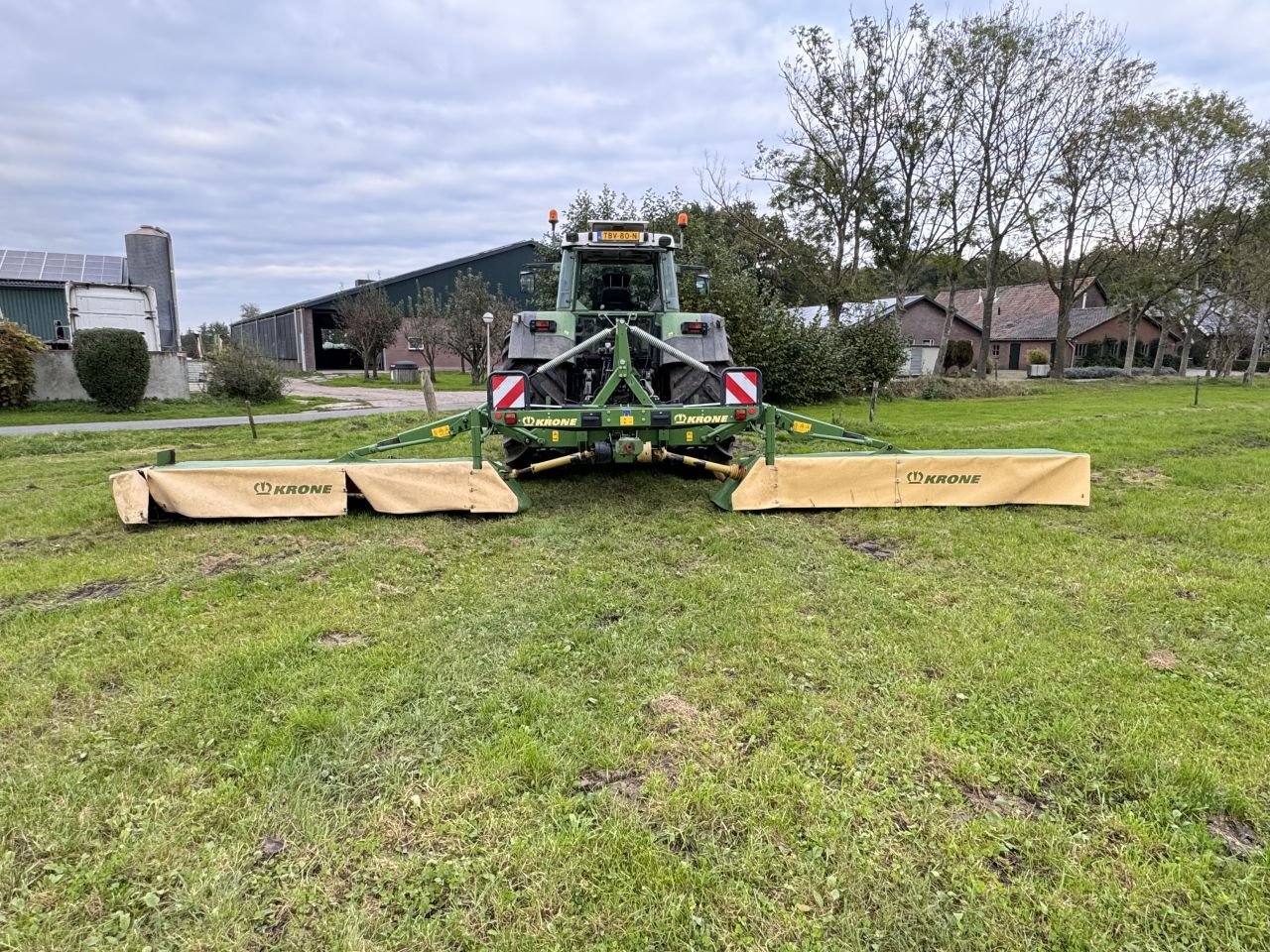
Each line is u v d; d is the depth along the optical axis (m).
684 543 4.41
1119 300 28.39
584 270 6.64
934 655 2.83
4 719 2.38
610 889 1.71
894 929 1.60
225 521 4.95
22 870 1.75
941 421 11.63
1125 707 2.45
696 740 2.29
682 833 1.88
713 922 1.62
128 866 1.76
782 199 19.88
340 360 37.34
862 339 17.91
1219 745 2.24
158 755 2.20
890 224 19.52
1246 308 29.00
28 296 20.17
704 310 14.55
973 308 42.41
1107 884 1.72
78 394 15.20
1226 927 1.60
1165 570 3.85
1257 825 1.91
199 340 34.84
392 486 5.02
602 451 4.80
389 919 1.62
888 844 1.85
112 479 4.74
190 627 3.13
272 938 1.57
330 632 3.10
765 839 1.86
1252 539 4.40
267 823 1.91
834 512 5.10
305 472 4.95
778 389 15.74
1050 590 3.56
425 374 11.77
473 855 1.81
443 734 2.30
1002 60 20.47
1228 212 26.27
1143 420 11.30
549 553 4.20
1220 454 7.91
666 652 2.90
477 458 5.03
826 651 2.88
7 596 3.53
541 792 2.04
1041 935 1.59
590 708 2.47
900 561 4.04
